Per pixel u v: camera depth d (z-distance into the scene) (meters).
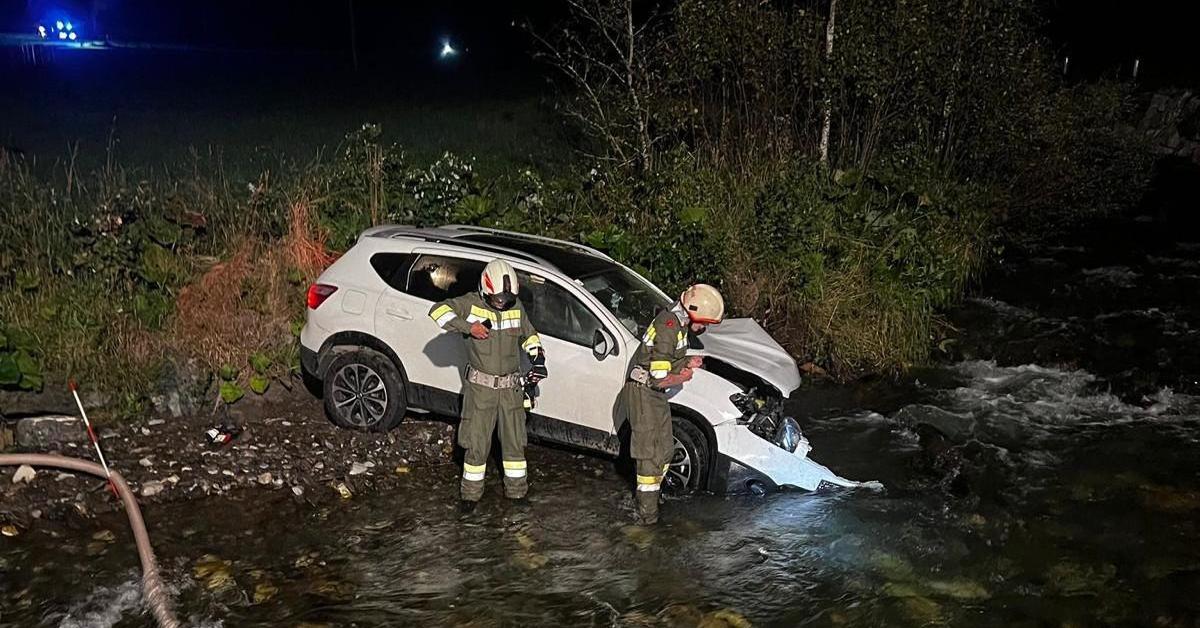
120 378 7.60
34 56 28.47
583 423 6.80
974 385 9.34
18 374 7.10
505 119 19.38
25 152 12.90
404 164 11.03
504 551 5.92
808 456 7.59
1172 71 24.92
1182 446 7.96
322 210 9.67
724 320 7.88
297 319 8.48
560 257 7.44
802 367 9.56
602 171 11.66
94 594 5.25
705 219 10.41
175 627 4.91
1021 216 14.68
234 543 5.90
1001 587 5.71
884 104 13.31
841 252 10.52
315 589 5.41
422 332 7.19
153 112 18.08
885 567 5.89
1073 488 7.14
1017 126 13.70
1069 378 9.47
